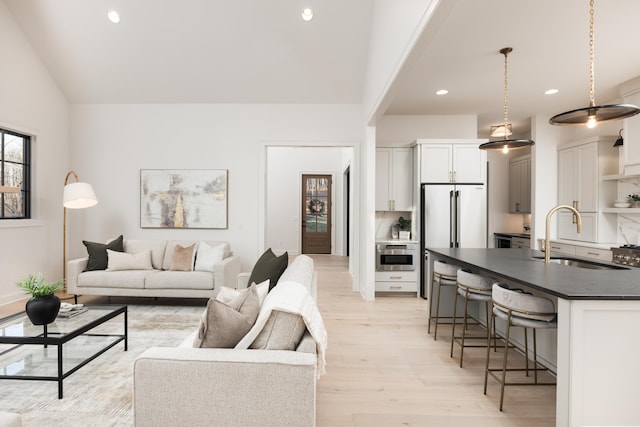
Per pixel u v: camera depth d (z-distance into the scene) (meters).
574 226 5.42
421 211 5.29
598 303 1.79
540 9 2.85
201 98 5.52
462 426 2.07
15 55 4.62
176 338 3.38
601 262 3.00
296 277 2.27
